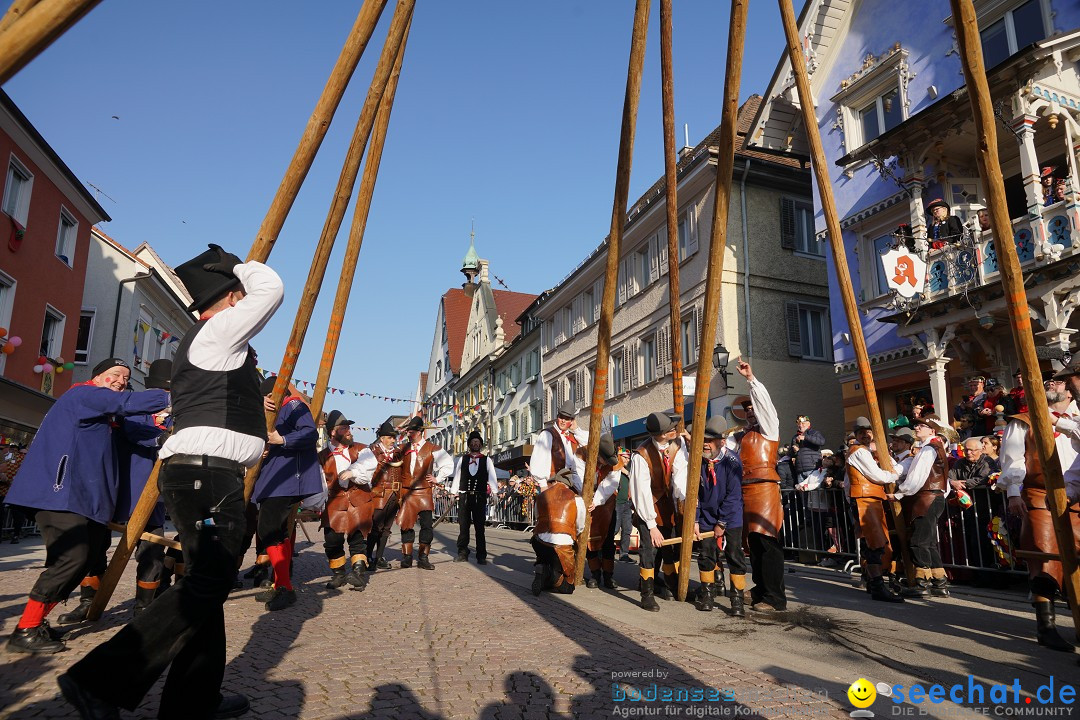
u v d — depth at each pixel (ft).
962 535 26.94
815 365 62.85
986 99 12.46
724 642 15.80
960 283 37.35
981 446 26.53
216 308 10.43
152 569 17.72
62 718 9.97
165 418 18.62
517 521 75.82
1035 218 33.71
